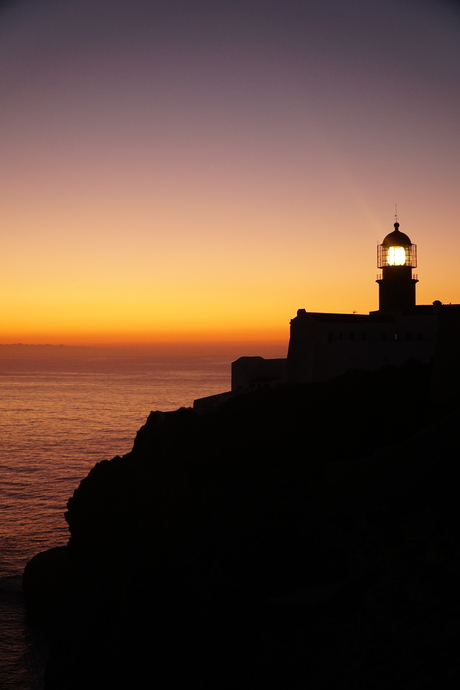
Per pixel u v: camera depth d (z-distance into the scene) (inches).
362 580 906.7
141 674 1221.7
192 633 1170.0
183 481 1369.3
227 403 1841.8
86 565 1536.7
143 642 1244.5
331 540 1047.6
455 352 1362.0
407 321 2220.7
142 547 1357.0
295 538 1112.2
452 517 903.1
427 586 808.3
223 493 1301.7
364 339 2226.9
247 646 994.1
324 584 967.0
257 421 1568.7
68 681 1346.0
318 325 2180.1
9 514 2748.5
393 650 754.2
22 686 1440.7
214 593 1099.9
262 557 1112.2
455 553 829.2
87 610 1432.1
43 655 1572.3
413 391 1530.5
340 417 1508.4
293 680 824.3
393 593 837.2
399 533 948.0
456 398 1342.3
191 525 1298.0
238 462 1400.1
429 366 1688.0
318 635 866.8
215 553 1187.9
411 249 2539.4
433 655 701.9
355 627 835.4
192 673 1128.2
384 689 703.7
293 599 946.1
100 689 1284.4
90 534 1557.6
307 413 1552.7
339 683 762.8
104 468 1665.8
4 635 1660.9
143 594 1277.1
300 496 1206.9
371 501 1075.9
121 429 5851.4
